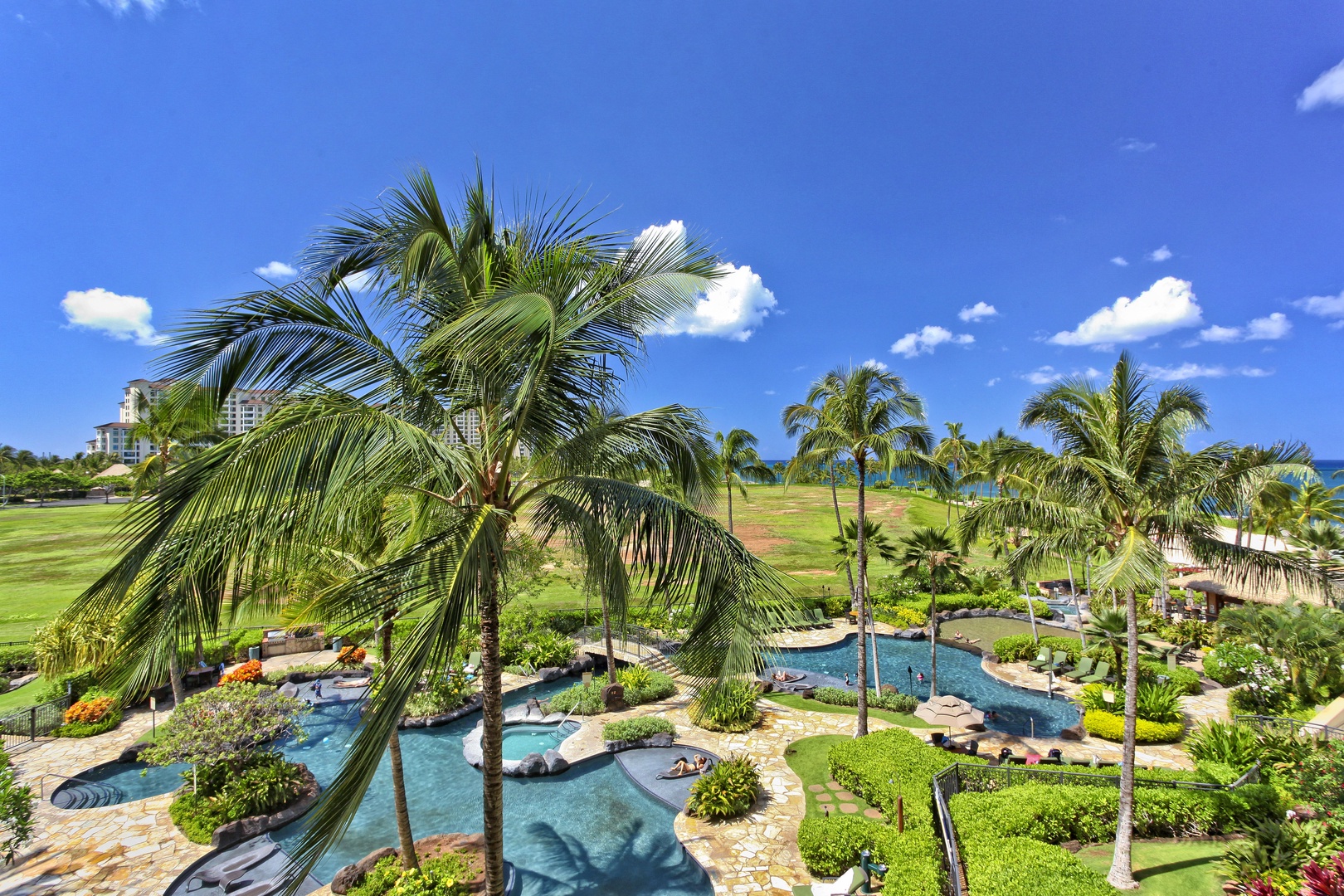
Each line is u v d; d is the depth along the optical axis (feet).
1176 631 84.94
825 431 55.42
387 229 22.82
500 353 20.24
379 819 43.88
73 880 35.40
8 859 37.04
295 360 20.40
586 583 27.04
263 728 44.01
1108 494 35.76
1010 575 43.62
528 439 24.99
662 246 22.62
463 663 64.59
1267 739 46.62
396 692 15.92
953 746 51.47
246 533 17.92
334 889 34.47
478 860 36.99
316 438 17.75
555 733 58.49
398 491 30.07
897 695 64.80
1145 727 55.11
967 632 99.60
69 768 49.52
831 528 196.75
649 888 35.35
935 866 32.07
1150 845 36.76
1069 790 39.47
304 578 30.09
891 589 114.62
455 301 23.68
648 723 55.98
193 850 38.27
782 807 42.93
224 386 19.49
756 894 33.99
